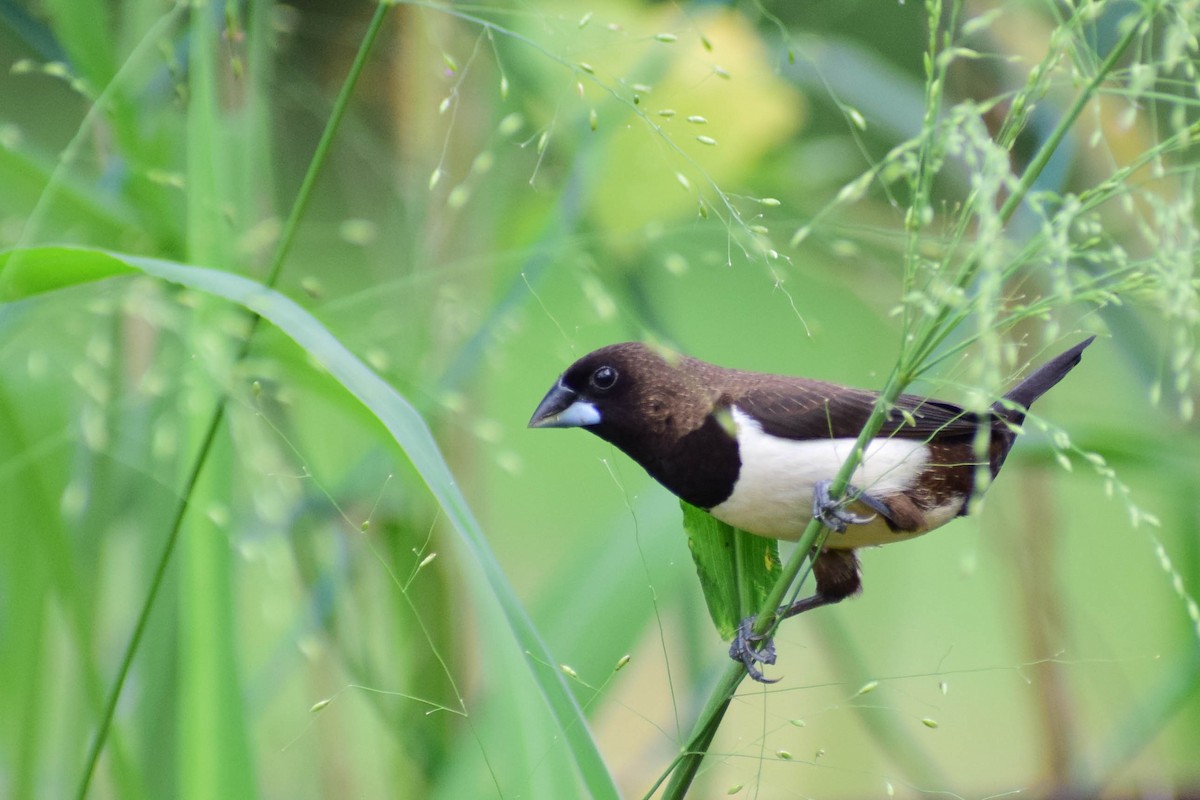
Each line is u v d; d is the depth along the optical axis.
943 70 3.29
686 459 5.83
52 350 4.53
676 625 6.91
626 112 6.15
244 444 4.29
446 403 5.31
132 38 5.24
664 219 6.29
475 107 6.55
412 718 5.70
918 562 10.75
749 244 3.92
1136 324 6.61
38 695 4.75
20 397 4.61
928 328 3.80
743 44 6.51
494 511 11.20
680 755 4.12
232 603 4.41
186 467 4.50
